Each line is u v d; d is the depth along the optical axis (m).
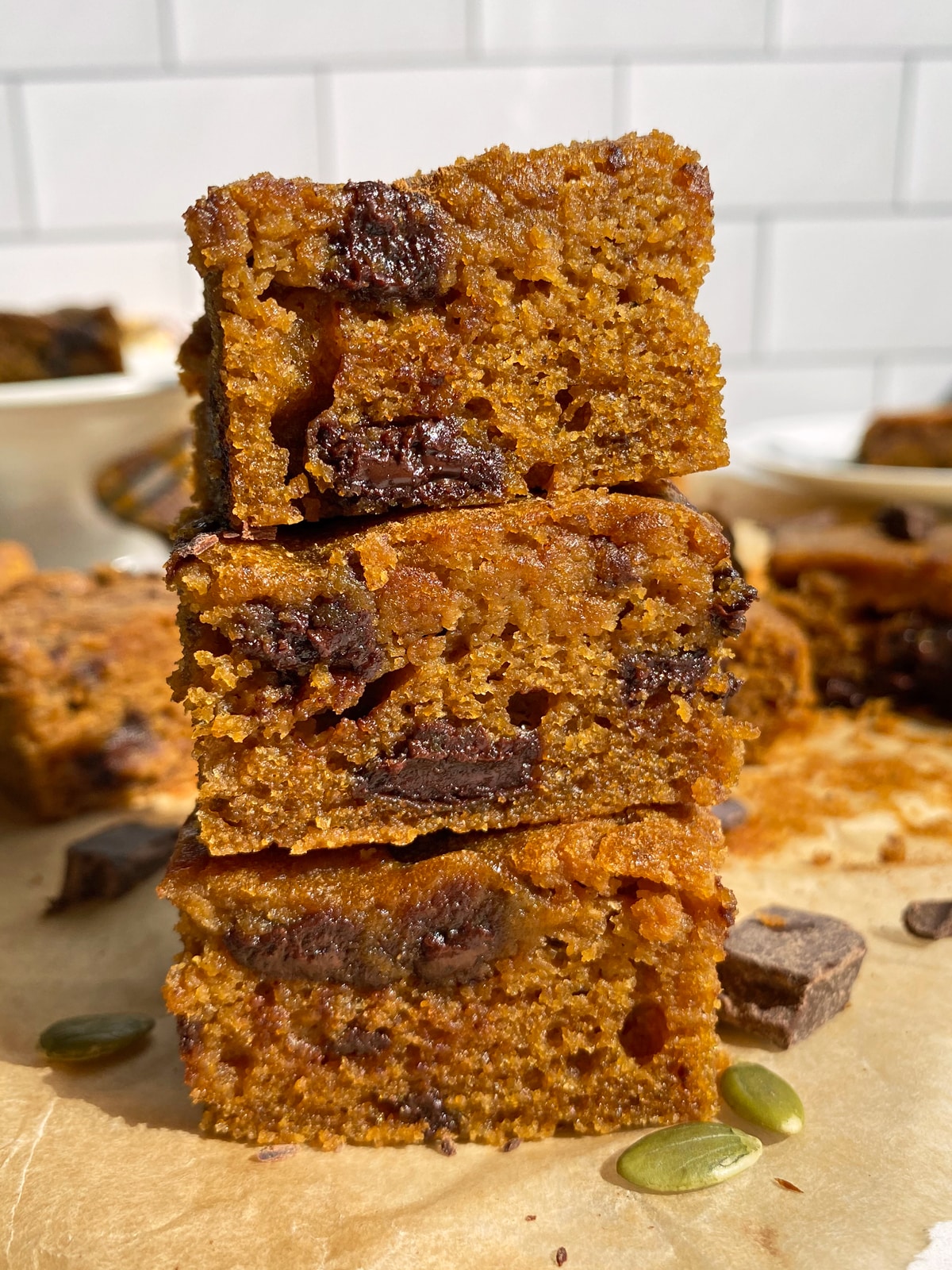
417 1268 0.18
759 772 0.31
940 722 0.34
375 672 0.20
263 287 0.20
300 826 0.21
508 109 0.46
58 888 0.27
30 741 0.29
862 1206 0.19
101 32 0.43
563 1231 0.19
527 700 0.21
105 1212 0.19
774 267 0.50
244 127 0.45
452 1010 0.21
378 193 0.20
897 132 0.48
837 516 0.38
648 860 0.21
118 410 0.34
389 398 0.20
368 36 0.45
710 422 0.21
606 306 0.20
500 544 0.20
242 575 0.20
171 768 0.31
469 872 0.21
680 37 0.46
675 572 0.21
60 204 0.45
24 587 0.32
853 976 0.23
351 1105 0.21
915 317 0.52
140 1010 0.23
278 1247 0.19
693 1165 0.20
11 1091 0.21
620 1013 0.21
